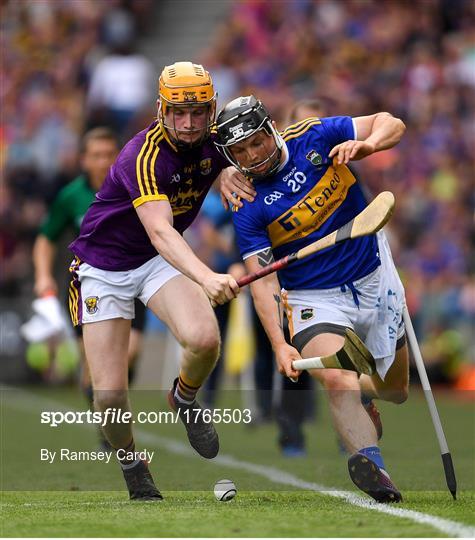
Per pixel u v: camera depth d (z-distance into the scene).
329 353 18.97
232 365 39.62
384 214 17.62
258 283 19.28
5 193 57.66
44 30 68.81
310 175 19.30
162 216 18.14
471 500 18.84
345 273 19.56
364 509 17.44
